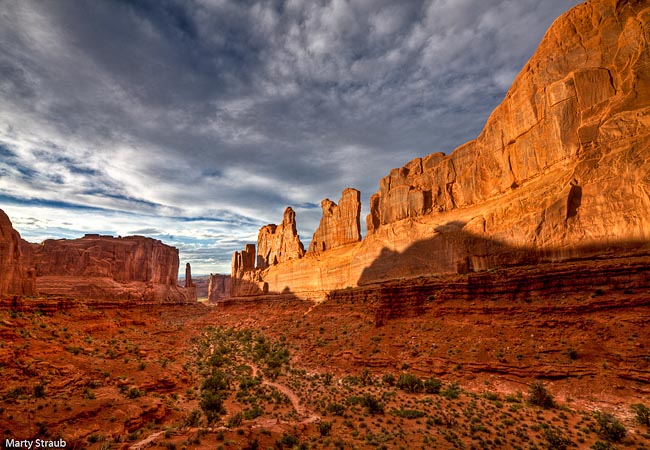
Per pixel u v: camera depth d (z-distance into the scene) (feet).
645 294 97.60
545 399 87.25
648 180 110.63
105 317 176.55
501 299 129.70
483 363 108.78
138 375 106.32
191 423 79.00
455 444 70.44
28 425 62.28
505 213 156.76
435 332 134.92
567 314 107.34
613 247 115.55
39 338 108.68
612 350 91.09
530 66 170.30
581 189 129.49
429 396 103.09
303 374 147.23
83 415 70.38
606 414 76.48
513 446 67.97
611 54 141.69
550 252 131.64
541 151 154.61
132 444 65.82
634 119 122.42
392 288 164.55
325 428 80.48
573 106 143.43
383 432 79.41
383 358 135.95
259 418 94.17
